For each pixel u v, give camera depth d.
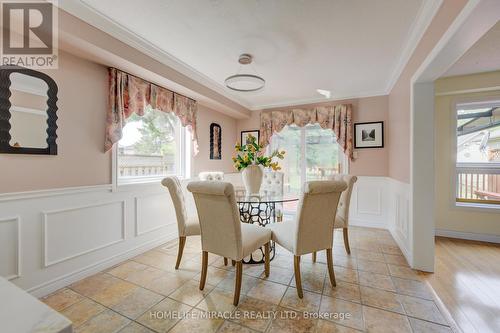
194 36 2.20
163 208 3.13
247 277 2.15
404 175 2.70
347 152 3.88
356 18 1.91
